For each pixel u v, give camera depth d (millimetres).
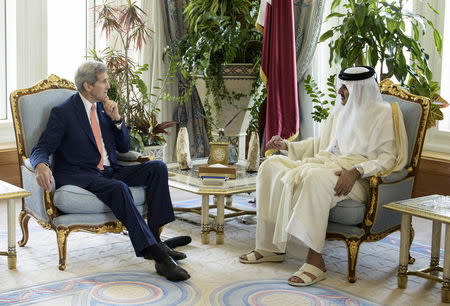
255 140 4496
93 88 3740
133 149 5117
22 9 5453
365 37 4730
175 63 5414
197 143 6320
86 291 3174
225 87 5016
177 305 3016
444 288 3150
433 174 5129
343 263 3760
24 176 3777
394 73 4699
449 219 3072
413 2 5398
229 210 4938
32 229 4305
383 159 3525
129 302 3041
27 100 3814
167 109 6109
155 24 5930
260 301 3102
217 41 4914
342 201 3455
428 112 3689
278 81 4871
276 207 3646
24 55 5516
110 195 3502
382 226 3545
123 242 4070
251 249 3963
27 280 3318
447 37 5340
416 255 3957
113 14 5809
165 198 3729
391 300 3178
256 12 5188
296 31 5680
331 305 3076
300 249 3752
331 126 3881
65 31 5785
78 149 3707
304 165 3596
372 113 3619
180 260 3709
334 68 5855
